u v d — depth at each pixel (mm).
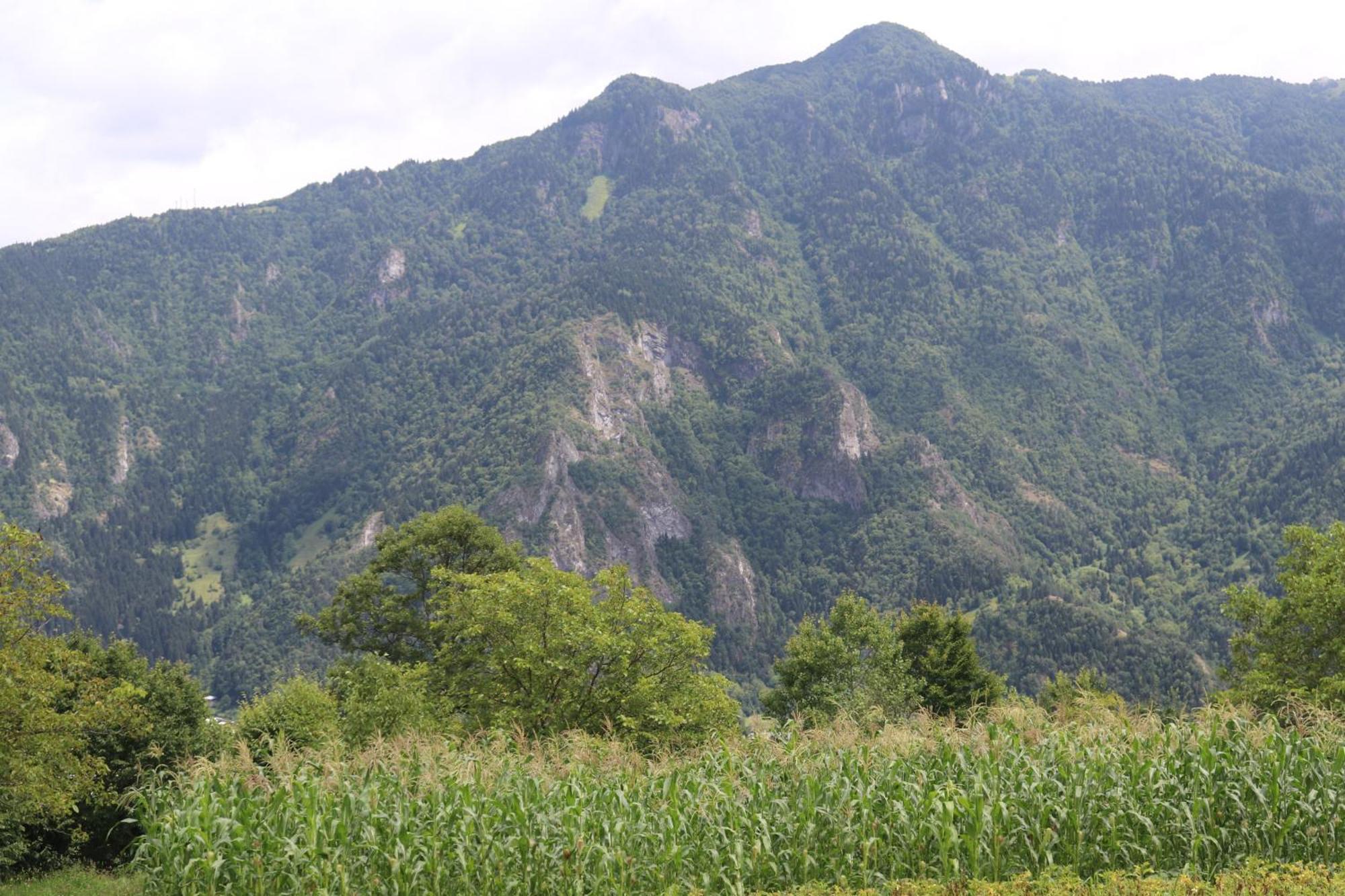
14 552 30375
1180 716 26516
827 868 21109
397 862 19734
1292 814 21688
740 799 21844
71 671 32688
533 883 20422
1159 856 21203
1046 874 20000
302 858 19984
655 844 20984
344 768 23375
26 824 32500
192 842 20859
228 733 38938
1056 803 21562
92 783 30094
